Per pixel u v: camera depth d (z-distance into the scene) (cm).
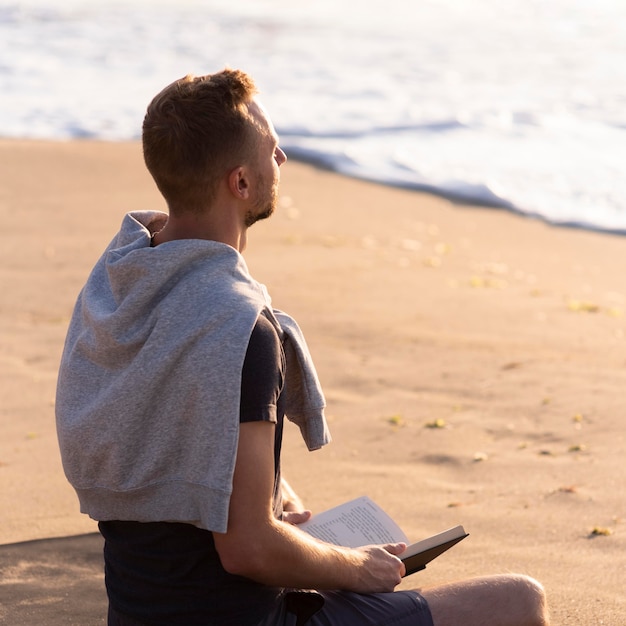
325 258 1155
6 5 3909
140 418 248
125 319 250
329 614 271
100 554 433
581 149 1966
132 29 3522
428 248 1256
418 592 280
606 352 824
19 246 1157
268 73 2764
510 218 1474
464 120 2214
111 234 1235
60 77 2559
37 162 1617
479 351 818
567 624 369
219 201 264
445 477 550
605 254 1288
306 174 1686
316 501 514
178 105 258
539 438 610
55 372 750
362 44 3412
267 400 245
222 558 248
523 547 448
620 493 512
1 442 607
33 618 372
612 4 4603
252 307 247
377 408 678
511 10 4462
